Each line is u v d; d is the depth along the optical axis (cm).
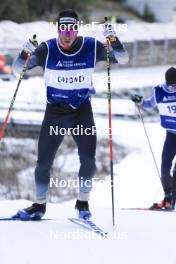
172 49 6600
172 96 1391
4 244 887
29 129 2938
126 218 1073
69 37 920
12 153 2584
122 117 3306
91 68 952
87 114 972
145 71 5766
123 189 2133
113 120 3247
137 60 6131
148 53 6291
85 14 6944
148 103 1487
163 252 877
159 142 2917
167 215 1107
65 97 954
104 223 1031
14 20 6122
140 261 839
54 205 1187
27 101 3083
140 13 8088
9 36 5259
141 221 1051
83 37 957
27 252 858
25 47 960
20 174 2406
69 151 2570
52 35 4462
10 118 2933
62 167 2375
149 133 3097
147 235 959
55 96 960
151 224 1030
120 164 2605
